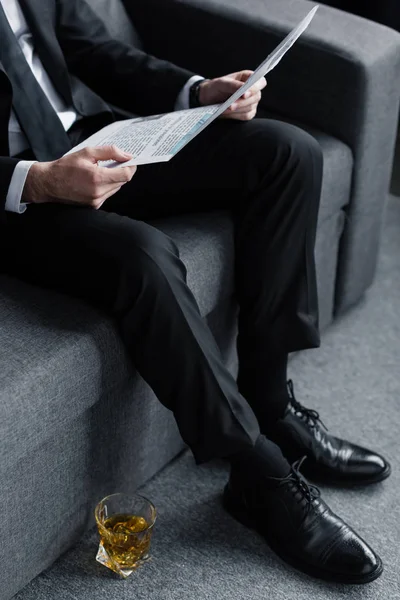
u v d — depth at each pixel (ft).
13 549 4.52
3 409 3.96
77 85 5.65
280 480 5.04
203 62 6.70
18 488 4.35
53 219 4.64
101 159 4.51
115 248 4.45
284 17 6.34
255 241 5.21
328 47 6.04
